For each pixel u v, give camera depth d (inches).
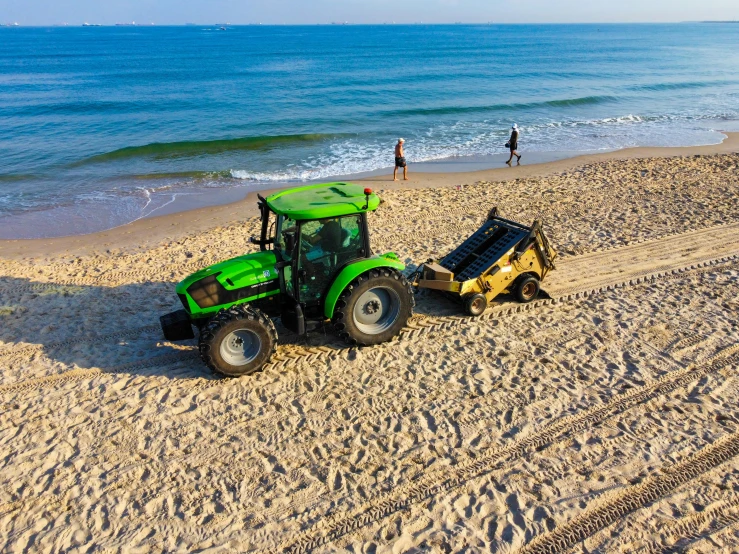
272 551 184.7
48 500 208.4
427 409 253.0
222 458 227.0
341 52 3585.1
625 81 1750.7
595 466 217.3
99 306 365.7
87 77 2127.2
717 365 279.9
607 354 292.8
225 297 285.3
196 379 280.8
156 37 7485.2
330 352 300.8
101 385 277.6
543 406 252.8
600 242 441.7
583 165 720.3
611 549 181.9
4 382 282.8
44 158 831.1
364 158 822.5
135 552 185.5
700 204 529.0
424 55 3166.8
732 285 366.3
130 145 907.4
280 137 941.8
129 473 219.9
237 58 3139.8
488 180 669.9
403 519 195.2
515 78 1849.2
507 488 207.5
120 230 534.3
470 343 306.5
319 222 277.9
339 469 219.0
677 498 201.2
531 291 348.5
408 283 304.5
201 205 609.9
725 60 2674.7
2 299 378.6
